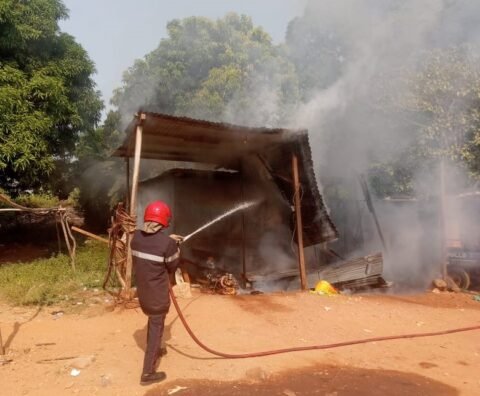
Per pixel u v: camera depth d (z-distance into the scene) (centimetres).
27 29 1307
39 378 427
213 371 443
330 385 417
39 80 1256
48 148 1348
